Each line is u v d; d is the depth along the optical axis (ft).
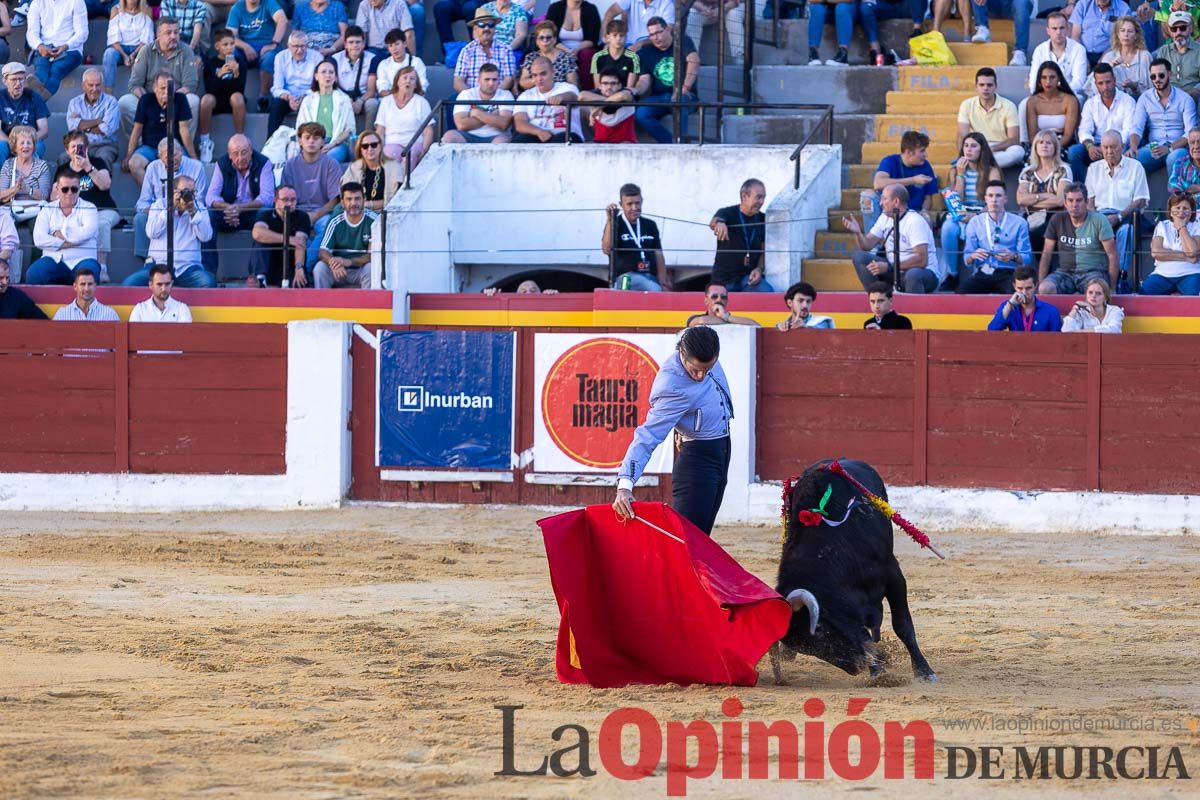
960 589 42.06
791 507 29.73
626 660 28.89
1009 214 62.23
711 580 28.02
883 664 29.12
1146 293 60.64
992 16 76.28
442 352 59.36
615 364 58.23
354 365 59.93
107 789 20.22
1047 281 60.29
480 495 59.52
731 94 75.61
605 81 70.54
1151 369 55.06
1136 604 39.34
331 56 74.64
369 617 36.45
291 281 66.49
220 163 69.41
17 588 39.88
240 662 30.22
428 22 80.74
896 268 60.59
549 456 58.80
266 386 59.67
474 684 28.35
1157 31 74.02
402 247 65.05
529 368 58.90
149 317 62.49
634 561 29.25
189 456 59.88
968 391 56.34
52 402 60.13
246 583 41.81
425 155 69.82
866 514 29.35
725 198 68.54
